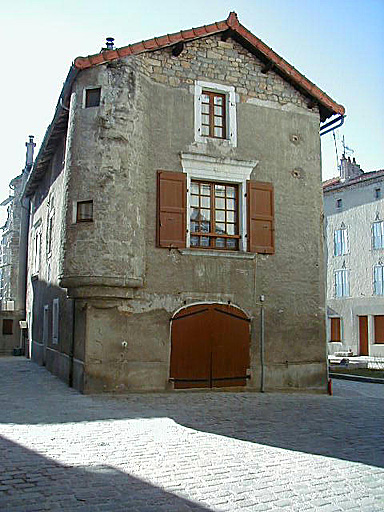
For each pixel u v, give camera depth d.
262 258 12.90
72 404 9.67
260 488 5.07
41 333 18.39
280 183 13.43
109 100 11.58
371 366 23.52
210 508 4.52
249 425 8.19
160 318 11.66
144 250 11.66
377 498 4.83
